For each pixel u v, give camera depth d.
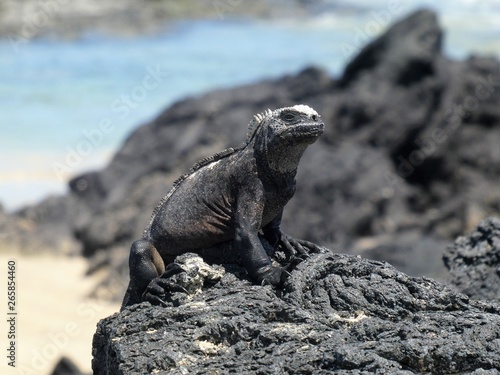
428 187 45.78
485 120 47.00
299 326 12.47
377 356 11.55
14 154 58.22
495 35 92.75
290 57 88.88
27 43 96.12
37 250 44.16
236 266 14.20
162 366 12.09
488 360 11.57
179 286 13.51
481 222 18.64
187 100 49.78
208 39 100.00
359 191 43.00
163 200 14.76
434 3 106.25
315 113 13.57
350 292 13.12
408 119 45.84
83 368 29.27
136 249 14.08
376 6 116.56
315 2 116.94
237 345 12.27
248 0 116.19
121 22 104.44
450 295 12.95
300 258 13.74
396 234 42.12
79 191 48.38
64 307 36.34
